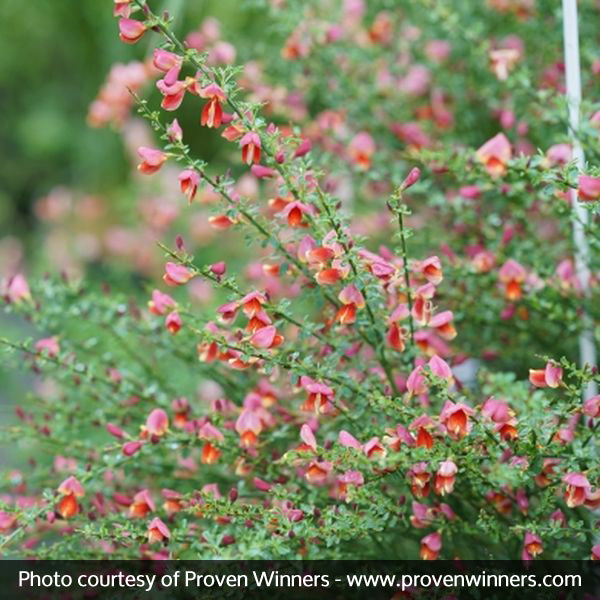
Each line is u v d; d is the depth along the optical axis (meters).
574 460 2.31
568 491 2.29
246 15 5.50
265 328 2.37
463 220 3.24
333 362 2.48
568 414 2.34
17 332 5.45
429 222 3.68
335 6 4.26
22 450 4.16
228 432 2.76
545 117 3.06
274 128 2.46
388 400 2.35
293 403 2.93
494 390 2.72
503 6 3.74
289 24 3.80
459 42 3.97
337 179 3.60
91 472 2.72
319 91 4.00
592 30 3.67
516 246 3.12
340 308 2.51
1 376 4.75
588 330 2.94
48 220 6.93
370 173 3.49
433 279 2.46
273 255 2.57
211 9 5.48
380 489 2.56
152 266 5.65
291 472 2.75
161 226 5.14
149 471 3.05
